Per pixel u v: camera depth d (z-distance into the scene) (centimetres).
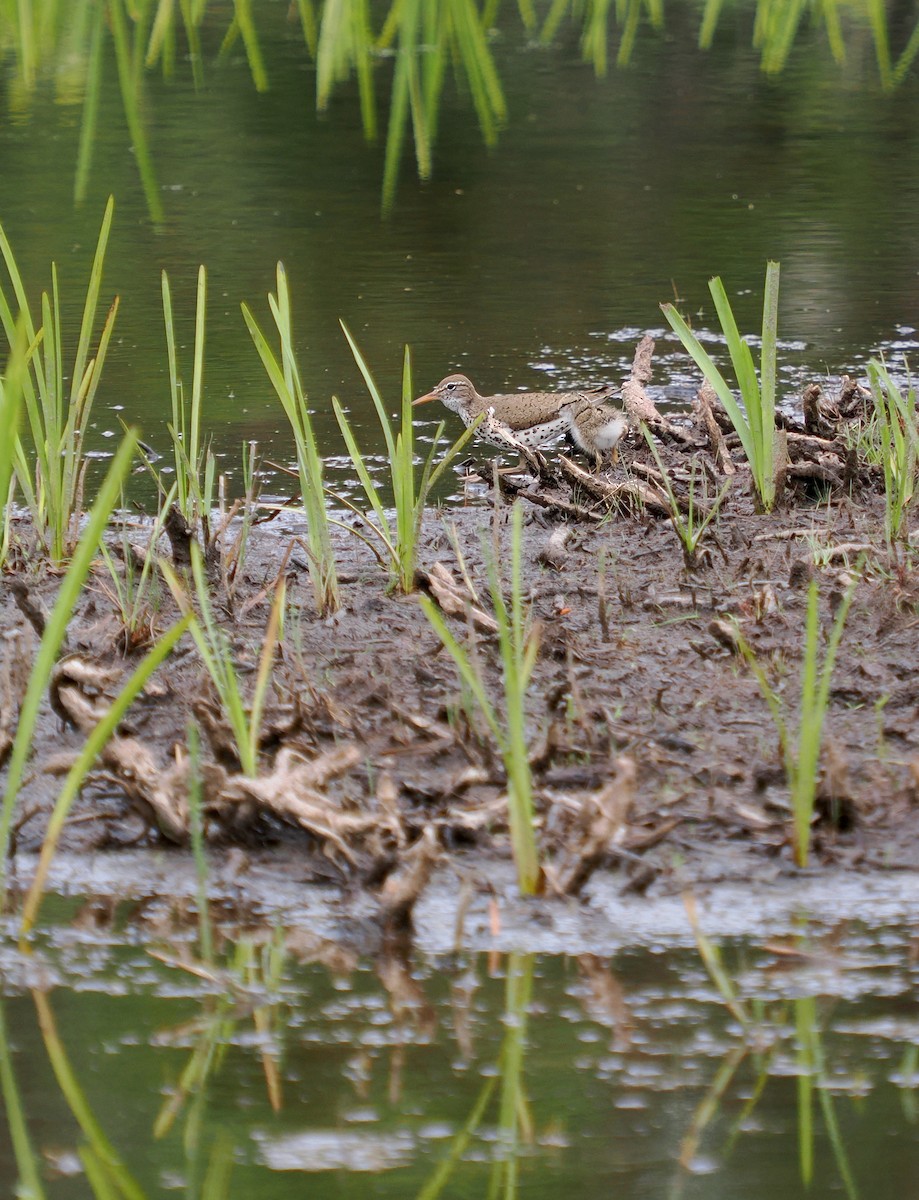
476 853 806
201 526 1371
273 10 4947
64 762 860
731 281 2534
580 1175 561
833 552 1238
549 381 1994
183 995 688
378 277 2620
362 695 994
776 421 1638
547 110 4338
